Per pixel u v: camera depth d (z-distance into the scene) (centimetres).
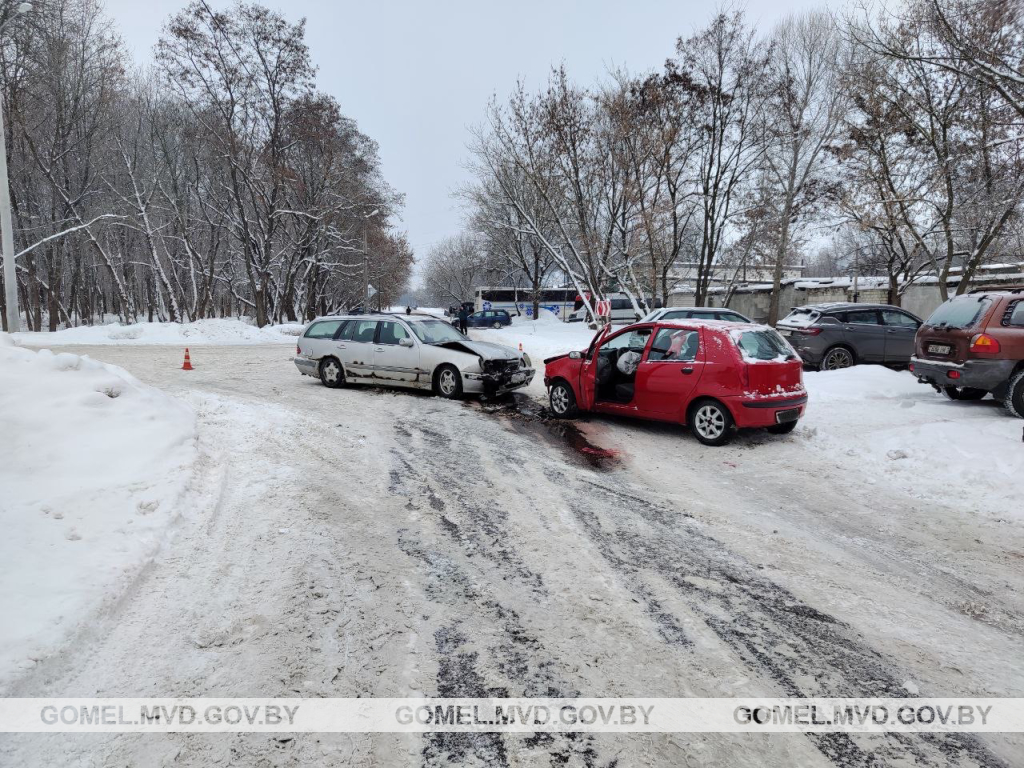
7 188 1683
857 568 405
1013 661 302
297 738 240
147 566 366
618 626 328
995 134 1394
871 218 1695
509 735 245
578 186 2123
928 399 952
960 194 1545
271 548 408
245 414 798
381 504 503
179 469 508
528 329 3494
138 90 3431
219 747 234
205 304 3675
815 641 317
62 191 2850
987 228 1450
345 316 1145
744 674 288
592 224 2303
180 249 3897
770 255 2206
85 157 3064
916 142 1633
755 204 2117
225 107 2856
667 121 1988
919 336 904
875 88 1588
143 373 1260
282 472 570
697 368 736
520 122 2105
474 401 1009
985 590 377
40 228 2942
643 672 288
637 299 2364
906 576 395
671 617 338
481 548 425
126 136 3347
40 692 257
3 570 317
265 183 3183
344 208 3322
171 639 303
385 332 1088
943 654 307
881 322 1369
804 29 2052
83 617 300
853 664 297
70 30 2798
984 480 555
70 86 2847
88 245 3384
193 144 3192
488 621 330
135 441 530
